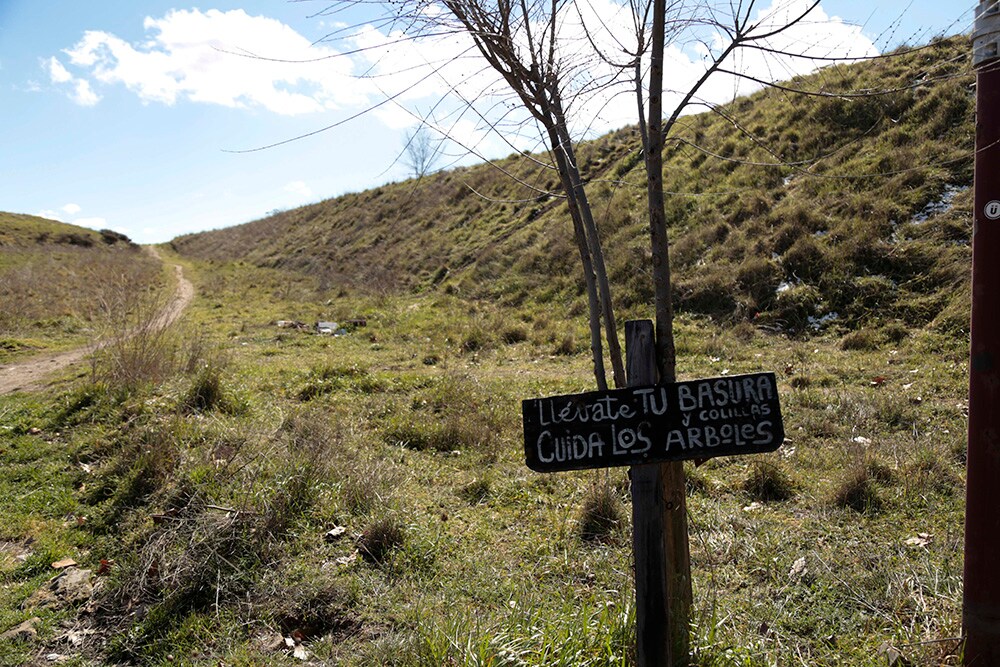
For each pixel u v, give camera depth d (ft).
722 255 44.65
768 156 51.80
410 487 19.26
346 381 31.07
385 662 11.21
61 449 21.97
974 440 9.54
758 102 59.82
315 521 16.39
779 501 18.01
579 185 10.82
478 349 43.09
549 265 56.34
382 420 25.63
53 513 18.08
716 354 35.19
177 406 23.91
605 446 8.48
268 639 12.54
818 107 51.90
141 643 12.80
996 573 9.42
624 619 10.41
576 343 41.06
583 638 10.23
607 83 10.15
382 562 14.89
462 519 17.39
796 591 13.07
